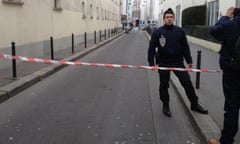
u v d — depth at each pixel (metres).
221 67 4.43
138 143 5.07
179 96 7.91
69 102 7.48
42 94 8.26
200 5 26.42
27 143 5.03
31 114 6.52
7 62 11.41
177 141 5.19
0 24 11.00
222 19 4.41
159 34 6.09
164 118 6.36
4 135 5.36
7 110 6.80
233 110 4.36
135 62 15.17
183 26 29.47
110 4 54.59
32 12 14.11
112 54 18.70
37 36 14.84
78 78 10.55
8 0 11.60
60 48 19.20
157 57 6.28
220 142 4.57
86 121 6.10
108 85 9.50
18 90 8.36
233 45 4.26
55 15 18.00
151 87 9.36
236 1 16.75
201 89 8.47
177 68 6.18
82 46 22.03
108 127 5.78
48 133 5.45
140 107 7.12
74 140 5.16
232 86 4.32
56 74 11.25
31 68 11.33
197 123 5.63
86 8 28.88
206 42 20.72
